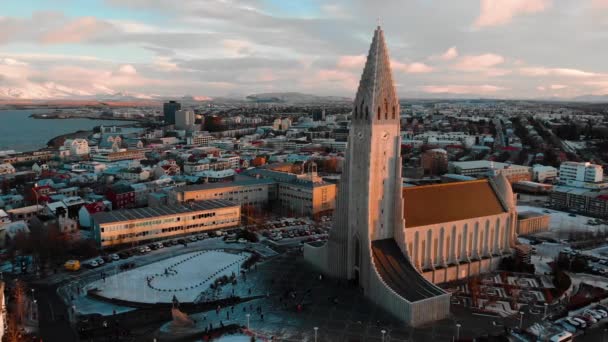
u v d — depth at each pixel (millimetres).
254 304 154625
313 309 150500
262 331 136000
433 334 135000
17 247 198125
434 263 179375
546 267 193875
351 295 161000
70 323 142125
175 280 176625
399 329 137625
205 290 166875
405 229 168250
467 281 179250
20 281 176125
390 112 161125
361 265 163250
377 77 157750
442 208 182500
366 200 159000
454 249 183125
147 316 146875
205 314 147875
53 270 187875
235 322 141875
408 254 163250
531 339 132000
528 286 173000
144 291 165875
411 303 139125
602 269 187875
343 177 169375
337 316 146000
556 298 161000
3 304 136500
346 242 170000
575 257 197500
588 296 160500
